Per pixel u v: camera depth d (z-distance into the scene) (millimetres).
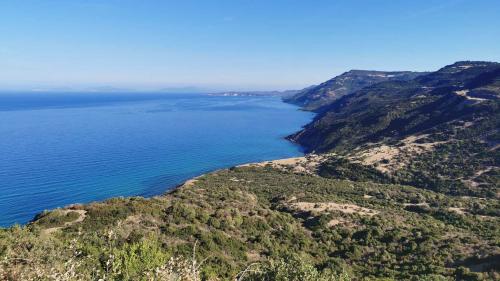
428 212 70938
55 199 83750
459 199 81750
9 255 13477
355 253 43531
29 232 24266
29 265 11664
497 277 33844
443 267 37969
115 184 100688
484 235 51844
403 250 44875
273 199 75875
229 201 58312
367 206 73062
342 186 94250
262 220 48000
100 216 36406
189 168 128500
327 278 15648
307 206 65875
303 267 14906
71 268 10102
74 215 36500
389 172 109750
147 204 40812
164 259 15805
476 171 100312
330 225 54625
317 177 108062
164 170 121938
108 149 148625
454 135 129000
